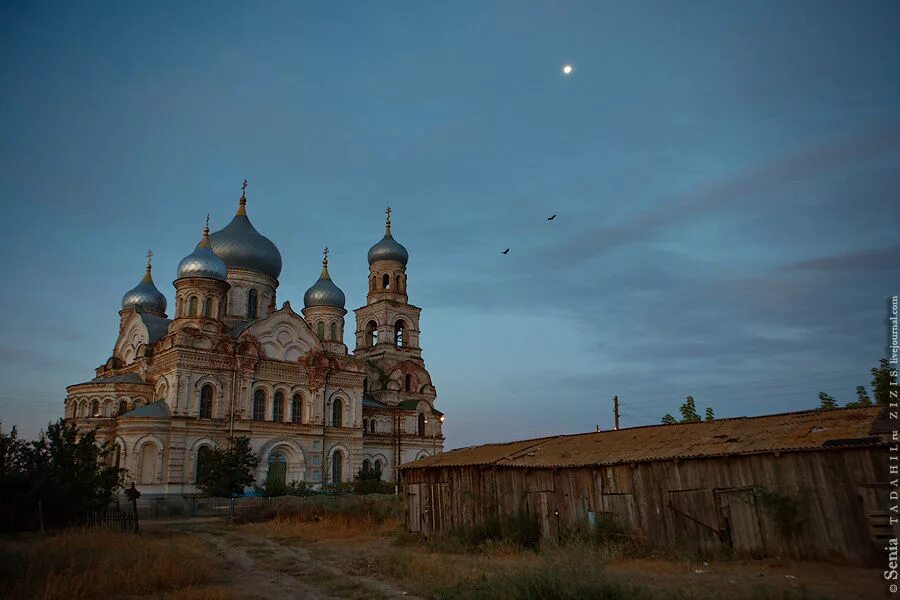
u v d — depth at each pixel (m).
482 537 28.53
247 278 80.19
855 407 24.75
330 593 19.70
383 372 87.19
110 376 72.81
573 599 15.06
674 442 26.20
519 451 31.69
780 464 21.84
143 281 83.94
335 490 63.44
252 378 65.50
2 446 35.38
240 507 46.03
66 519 35.59
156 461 57.47
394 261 94.44
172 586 19.50
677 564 21.50
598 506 25.97
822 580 17.62
